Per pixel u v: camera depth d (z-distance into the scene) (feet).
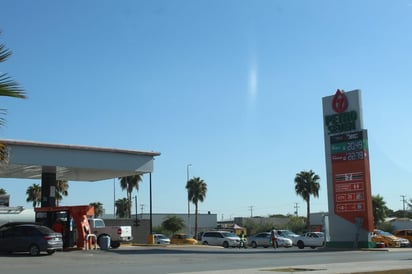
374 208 280.51
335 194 134.41
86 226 110.73
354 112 131.85
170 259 85.71
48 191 123.44
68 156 112.78
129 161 121.08
